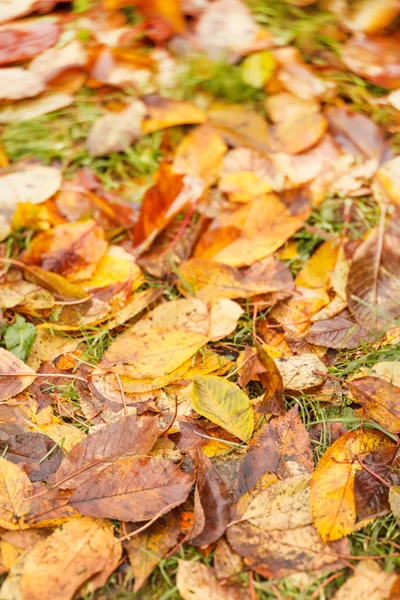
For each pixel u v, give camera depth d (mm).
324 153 827
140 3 871
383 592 603
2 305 745
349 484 640
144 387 691
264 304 747
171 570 627
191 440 672
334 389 705
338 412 698
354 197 819
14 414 688
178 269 752
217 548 622
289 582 611
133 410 681
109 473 635
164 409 690
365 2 875
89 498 626
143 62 866
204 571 613
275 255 782
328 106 853
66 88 855
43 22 864
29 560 608
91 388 697
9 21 872
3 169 812
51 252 767
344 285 754
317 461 674
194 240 782
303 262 787
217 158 810
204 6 882
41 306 745
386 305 737
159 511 624
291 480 640
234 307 728
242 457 666
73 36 877
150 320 731
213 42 875
